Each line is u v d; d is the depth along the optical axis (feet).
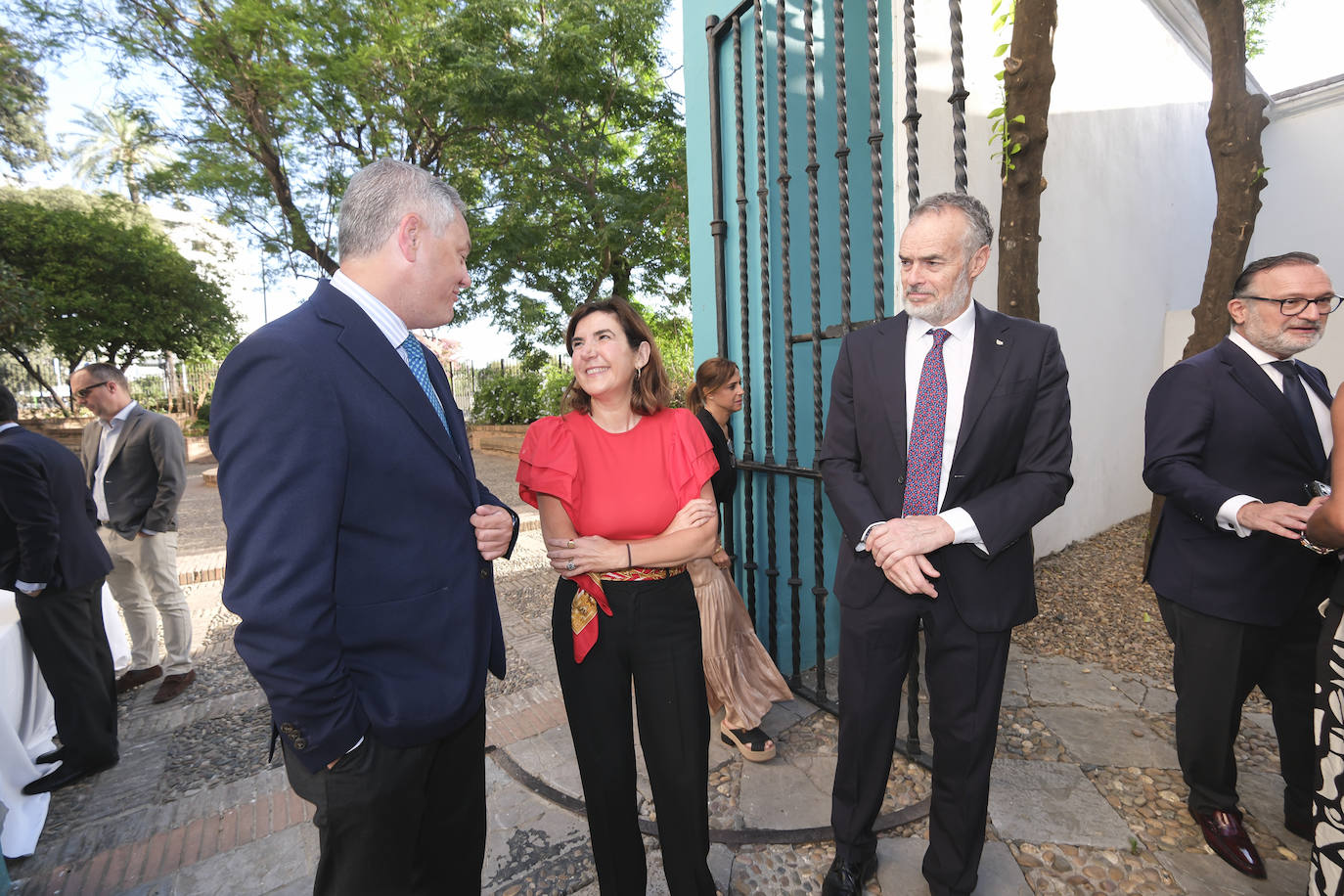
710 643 8.22
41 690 9.46
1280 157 21.53
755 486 10.56
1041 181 10.12
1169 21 19.16
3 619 8.89
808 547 10.89
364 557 3.91
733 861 6.63
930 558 5.41
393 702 3.94
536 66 32.73
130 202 57.72
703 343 11.31
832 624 11.21
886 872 6.33
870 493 5.78
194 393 66.59
